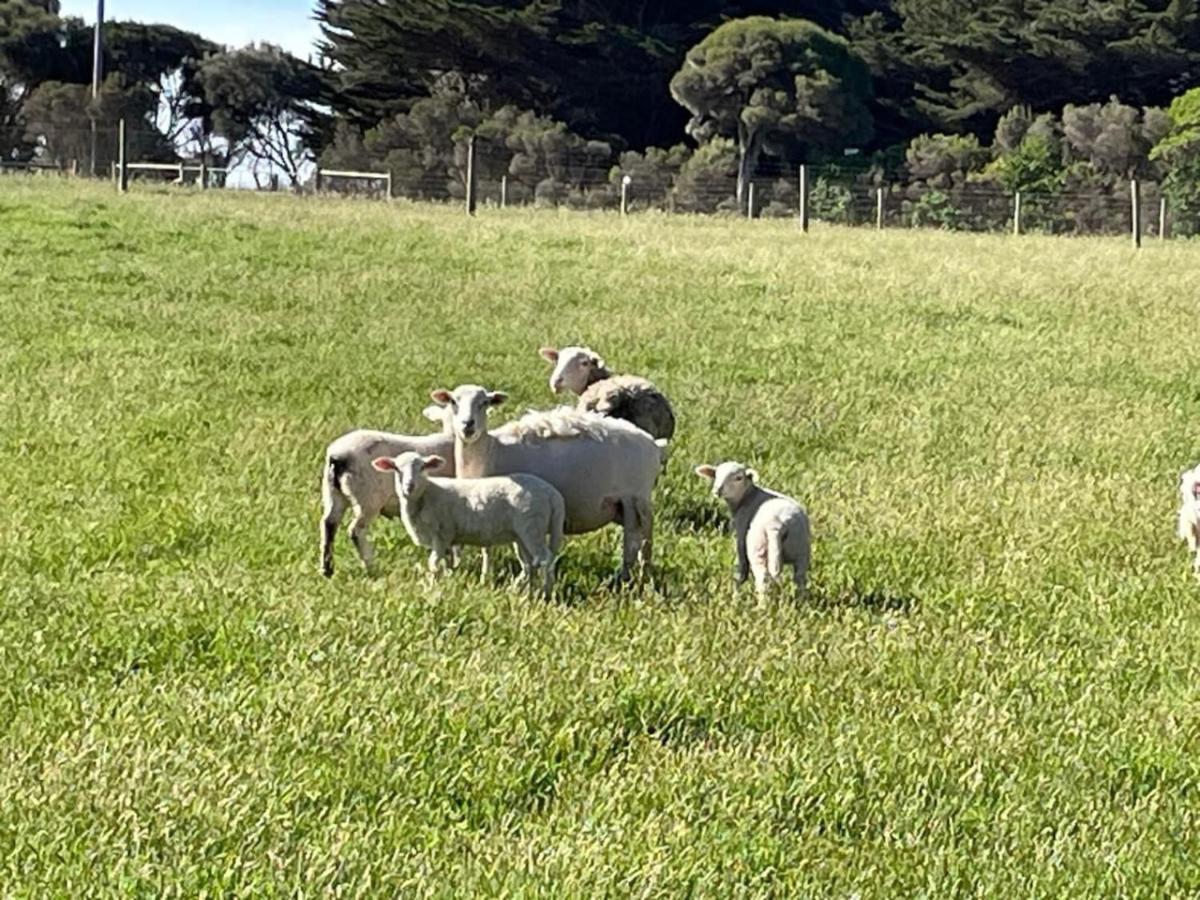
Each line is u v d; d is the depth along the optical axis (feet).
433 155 198.90
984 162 193.47
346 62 222.89
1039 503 37.96
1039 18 209.15
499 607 27.63
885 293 74.84
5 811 18.67
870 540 34.45
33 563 30.19
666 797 20.36
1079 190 173.37
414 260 79.15
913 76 221.66
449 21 211.00
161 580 29.04
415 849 18.63
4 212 85.76
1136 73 209.67
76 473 37.06
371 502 31.45
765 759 21.58
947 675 25.43
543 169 196.03
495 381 50.78
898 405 50.42
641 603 28.55
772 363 57.06
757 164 203.92
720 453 42.60
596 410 39.32
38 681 23.35
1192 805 21.07
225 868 17.78
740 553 31.48
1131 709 24.48
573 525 32.50
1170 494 39.60
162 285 66.90
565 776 21.04
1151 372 57.82
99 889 17.12
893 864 18.90
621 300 69.67
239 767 20.21
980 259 90.58
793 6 236.43
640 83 218.79
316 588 28.78
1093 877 18.76
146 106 229.86
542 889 17.67
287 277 71.15
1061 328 67.05
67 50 243.81
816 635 27.09
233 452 39.83
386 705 22.41
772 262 84.53
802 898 17.95
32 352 51.55
